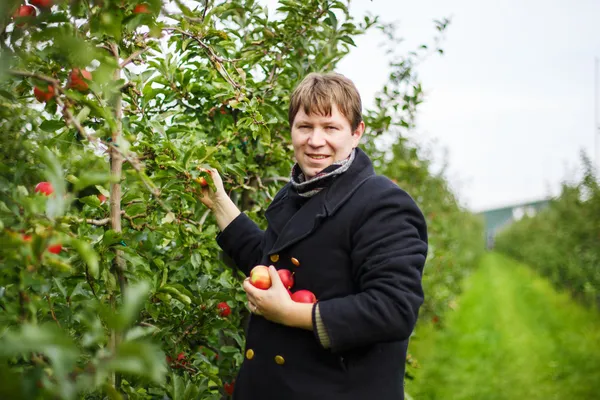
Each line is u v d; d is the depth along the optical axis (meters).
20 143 1.34
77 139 1.69
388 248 1.49
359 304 1.44
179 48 2.25
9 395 0.82
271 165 2.78
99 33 1.33
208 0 1.94
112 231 1.48
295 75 2.83
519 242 22.86
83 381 0.84
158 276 1.91
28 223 1.03
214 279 2.21
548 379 5.60
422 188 7.58
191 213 1.92
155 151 1.73
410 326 1.45
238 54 2.53
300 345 1.53
